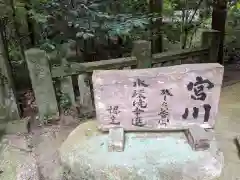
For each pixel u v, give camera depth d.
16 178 2.26
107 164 2.21
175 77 2.24
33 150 2.61
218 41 3.61
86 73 2.96
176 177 2.13
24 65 3.95
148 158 2.23
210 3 4.43
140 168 2.15
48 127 2.98
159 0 4.37
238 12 5.16
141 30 3.80
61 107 3.15
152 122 2.44
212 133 2.48
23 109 3.31
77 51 3.97
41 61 2.75
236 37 5.25
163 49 4.98
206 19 4.98
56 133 2.86
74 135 2.62
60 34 3.36
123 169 2.16
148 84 2.27
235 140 2.58
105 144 2.42
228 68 4.61
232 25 5.25
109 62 2.97
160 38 4.75
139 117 2.41
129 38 3.88
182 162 2.19
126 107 2.38
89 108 3.14
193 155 2.25
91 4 3.09
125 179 2.13
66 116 3.13
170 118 2.41
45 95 2.93
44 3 3.09
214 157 2.24
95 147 2.39
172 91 2.29
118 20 3.20
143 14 3.74
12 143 2.71
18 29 3.84
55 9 3.04
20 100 3.49
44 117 3.03
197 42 5.06
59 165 2.39
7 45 3.45
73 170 2.28
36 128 2.96
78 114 3.14
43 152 2.58
